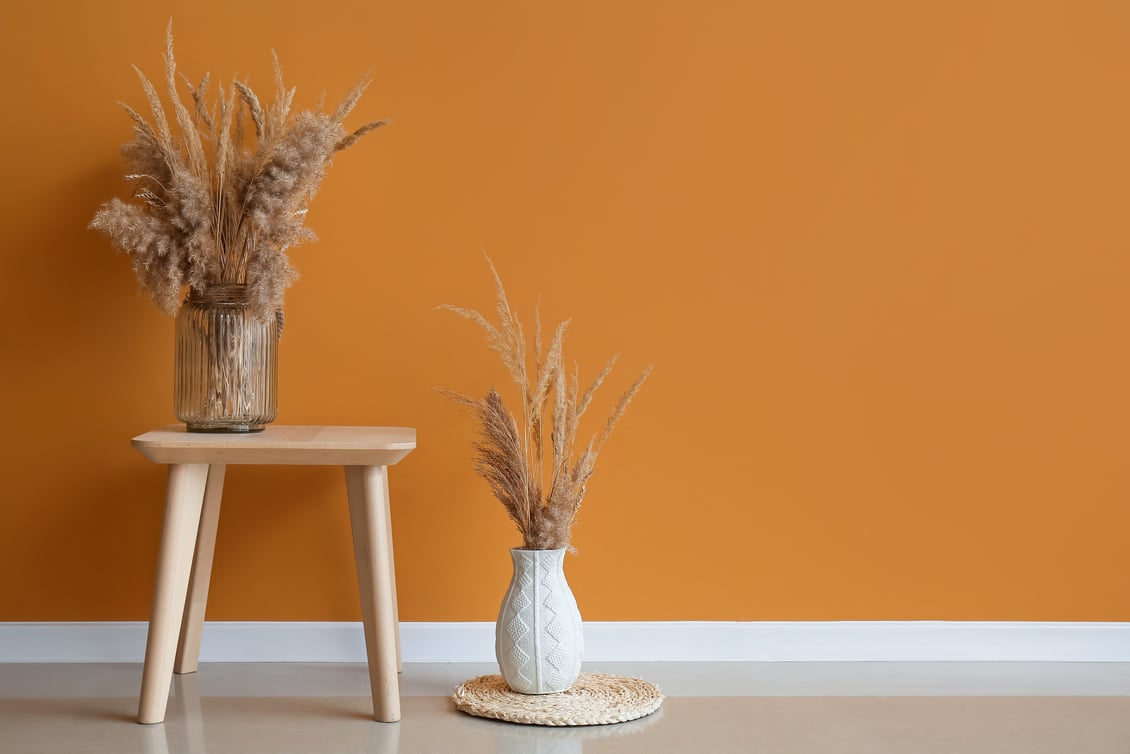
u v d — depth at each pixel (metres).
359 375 2.98
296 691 2.68
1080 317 3.05
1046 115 3.04
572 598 2.63
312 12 2.96
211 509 2.82
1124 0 3.04
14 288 2.93
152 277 2.52
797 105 3.02
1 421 2.93
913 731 2.41
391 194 2.98
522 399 3.00
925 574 3.04
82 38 2.92
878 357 3.04
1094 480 3.05
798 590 3.03
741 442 3.02
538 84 3.00
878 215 3.03
